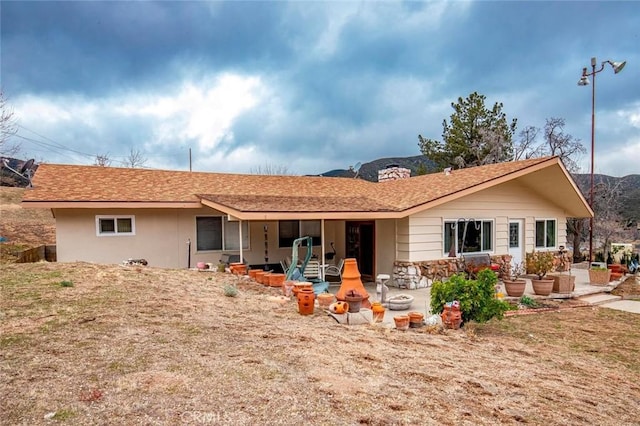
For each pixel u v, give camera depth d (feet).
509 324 28.71
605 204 80.43
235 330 19.04
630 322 29.71
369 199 48.70
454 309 25.46
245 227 46.39
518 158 93.09
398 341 21.04
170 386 12.13
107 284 25.71
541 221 52.42
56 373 12.48
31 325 16.90
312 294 25.20
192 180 49.06
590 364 20.77
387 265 44.86
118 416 10.17
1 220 76.64
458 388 14.87
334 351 17.44
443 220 43.93
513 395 14.98
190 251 43.60
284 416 10.95
